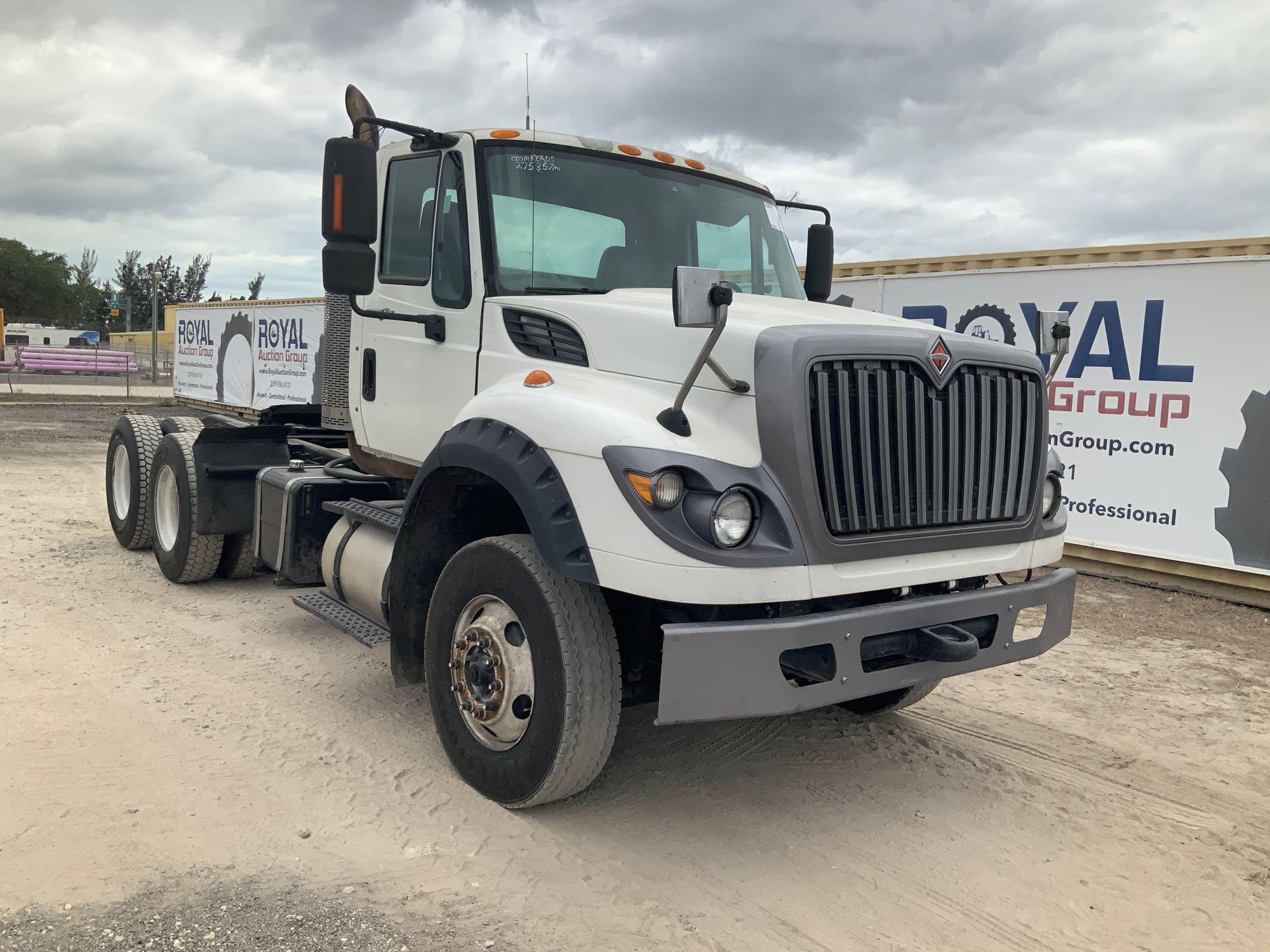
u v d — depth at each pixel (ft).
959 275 30.96
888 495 10.82
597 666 11.01
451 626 12.50
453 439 12.06
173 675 16.15
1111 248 27.71
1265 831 12.40
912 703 15.35
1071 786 13.58
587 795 12.64
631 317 11.68
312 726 14.28
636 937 9.45
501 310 13.28
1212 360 25.64
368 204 12.30
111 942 8.86
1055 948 9.64
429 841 11.08
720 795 12.85
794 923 9.84
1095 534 28.14
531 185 13.98
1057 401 28.81
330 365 18.03
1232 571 25.38
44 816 11.16
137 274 295.89
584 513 10.30
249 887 9.90
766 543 10.02
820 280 17.79
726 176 16.15
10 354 141.69
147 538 24.88
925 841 11.76
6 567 23.13
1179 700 17.44
